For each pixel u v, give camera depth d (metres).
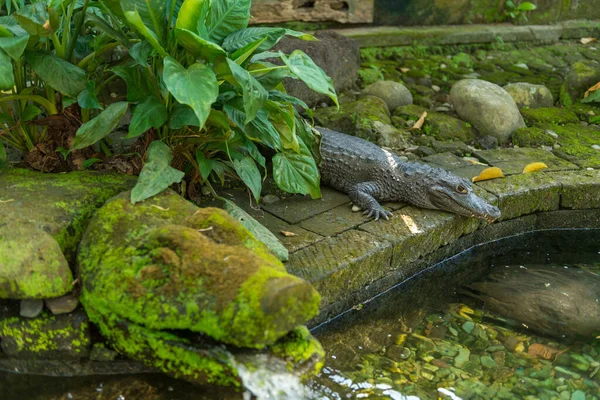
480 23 7.60
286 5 6.68
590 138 5.61
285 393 2.86
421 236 4.16
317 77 3.54
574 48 7.54
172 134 3.79
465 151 5.35
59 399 2.97
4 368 3.14
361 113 5.51
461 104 5.72
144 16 3.41
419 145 5.41
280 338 2.97
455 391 3.20
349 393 3.12
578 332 3.72
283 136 4.00
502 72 6.83
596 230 4.99
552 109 6.04
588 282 4.25
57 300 3.04
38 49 3.54
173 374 2.98
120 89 5.09
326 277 3.59
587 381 3.31
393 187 4.51
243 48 3.49
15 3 3.85
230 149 3.96
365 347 3.53
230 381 2.87
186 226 3.15
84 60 3.76
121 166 3.86
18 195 3.38
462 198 4.32
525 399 3.17
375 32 6.94
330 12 6.86
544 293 4.10
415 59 6.96
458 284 4.25
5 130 3.82
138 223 3.15
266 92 3.39
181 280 2.87
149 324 2.88
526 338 3.66
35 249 2.99
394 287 4.12
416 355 3.48
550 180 4.87
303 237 3.94
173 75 3.15
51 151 3.86
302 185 4.00
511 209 4.72
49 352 3.08
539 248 4.76
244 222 3.71
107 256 3.04
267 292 2.71
